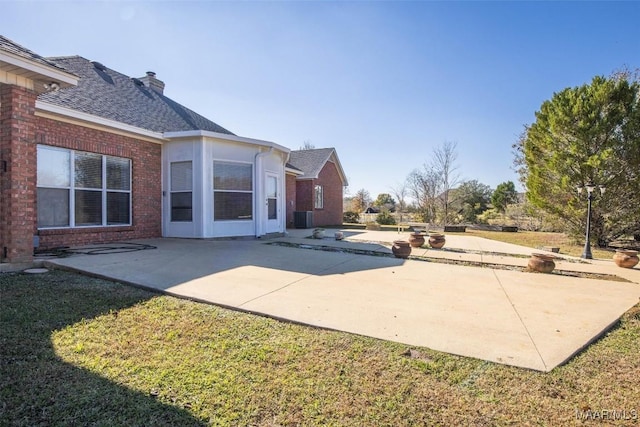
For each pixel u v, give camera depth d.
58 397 2.19
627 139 11.28
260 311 3.92
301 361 2.77
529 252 9.65
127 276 5.25
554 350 3.01
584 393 2.37
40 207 7.46
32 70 5.50
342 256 7.82
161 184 10.47
